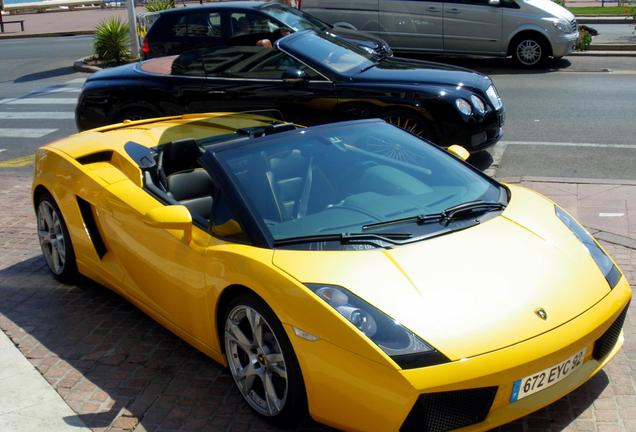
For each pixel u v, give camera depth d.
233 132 5.17
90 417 3.77
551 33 14.80
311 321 3.21
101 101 9.06
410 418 3.03
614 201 6.71
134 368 4.25
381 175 4.20
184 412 3.78
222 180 3.97
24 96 15.04
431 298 3.26
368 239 3.62
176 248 4.07
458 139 7.84
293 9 12.76
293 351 3.32
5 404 3.92
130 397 3.94
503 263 3.53
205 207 4.70
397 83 7.98
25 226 6.91
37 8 41.03
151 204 4.40
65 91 15.36
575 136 9.56
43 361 4.37
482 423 3.12
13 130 11.88
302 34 8.76
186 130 5.33
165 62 9.16
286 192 3.96
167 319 4.34
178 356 4.37
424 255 3.53
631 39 18.31
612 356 3.60
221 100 8.54
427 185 4.20
